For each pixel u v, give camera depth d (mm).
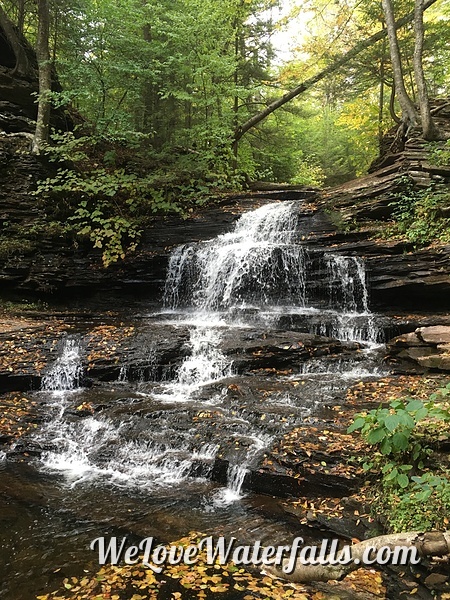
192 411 6867
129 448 6328
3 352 8703
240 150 22312
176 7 17219
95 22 15539
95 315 12062
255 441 5883
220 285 12633
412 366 7770
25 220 13383
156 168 16344
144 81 17297
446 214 11234
